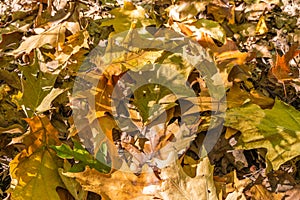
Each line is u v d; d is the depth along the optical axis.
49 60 1.27
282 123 1.13
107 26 1.33
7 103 1.21
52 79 1.19
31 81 1.18
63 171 1.09
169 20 1.30
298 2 1.39
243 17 1.38
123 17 1.28
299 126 1.13
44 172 1.09
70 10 1.35
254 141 1.12
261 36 1.34
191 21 1.31
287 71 1.21
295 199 1.09
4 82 1.24
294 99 1.23
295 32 1.34
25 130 1.17
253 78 1.26
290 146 1.12
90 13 1.36
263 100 1.19
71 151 1.09
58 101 1.21
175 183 1.04
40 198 1.07
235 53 1.23
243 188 1.08
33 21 1.36
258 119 1.14
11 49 1.31
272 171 1.13
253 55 1.25
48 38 1.28
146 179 1.06
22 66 1.18
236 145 1.12
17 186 1.07
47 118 1.13
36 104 1.16
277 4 1.39
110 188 1.05
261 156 1.15
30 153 1.10
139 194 1.05
